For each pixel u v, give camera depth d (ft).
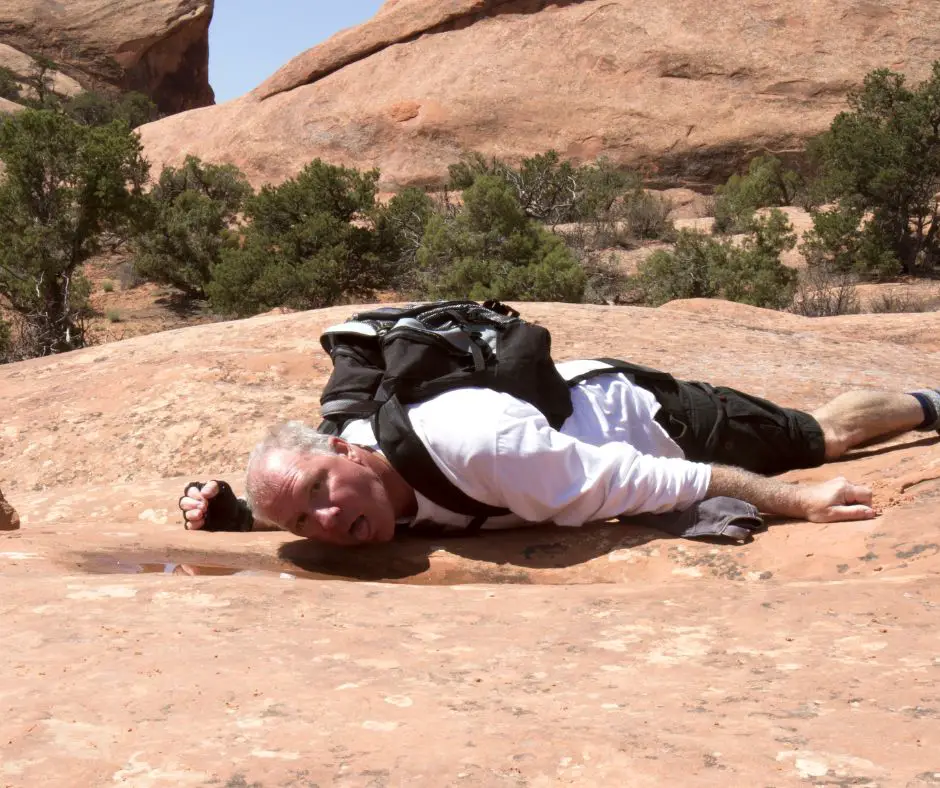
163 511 13.30
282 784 4.02
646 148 138.92
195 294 105.50
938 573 7.45
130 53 278.67
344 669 5.45
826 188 95.09
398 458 9.68
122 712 4.78
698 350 19.61
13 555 8.77
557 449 9.55
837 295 77.71
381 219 95.61
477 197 81.30
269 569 9.51
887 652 5.48
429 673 5.41
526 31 150.71
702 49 141.90
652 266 81.25
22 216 80.89
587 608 6.73
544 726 4.54
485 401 9.68
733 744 4.25
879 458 11.66
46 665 5.48
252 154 154.30
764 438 11.50
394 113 149.07
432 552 9.98
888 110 95.35
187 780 4.06
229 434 16.87
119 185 82.64
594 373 10.76
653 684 5.15
